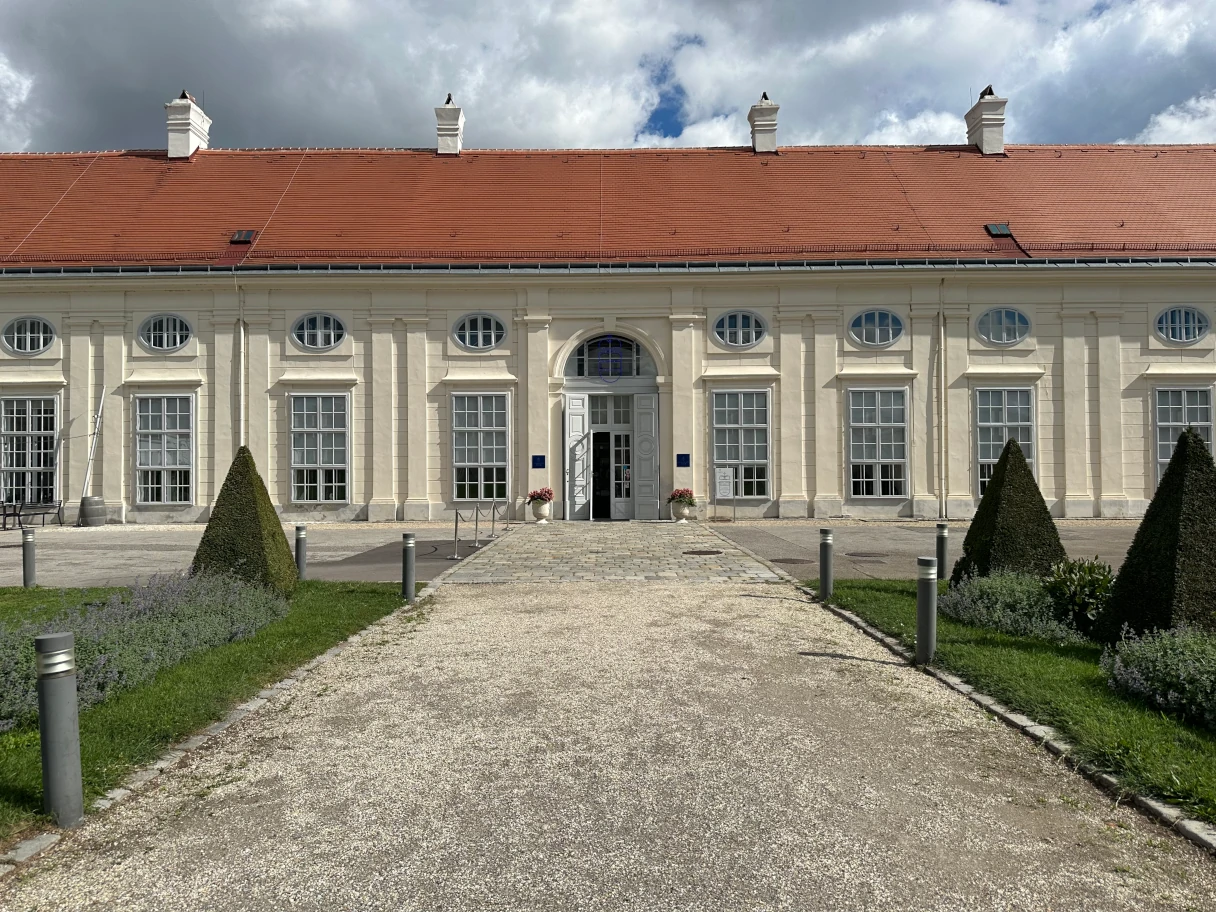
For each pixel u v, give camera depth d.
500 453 21.38
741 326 21.41
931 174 23.95
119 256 21.00
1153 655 5.28
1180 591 6.04
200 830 3.71
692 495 21.05
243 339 21.20
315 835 3.64
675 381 21.31
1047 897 3.10
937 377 21.19
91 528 20.14
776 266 20.92
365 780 4.25
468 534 17.86
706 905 3.04
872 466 21.28
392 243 21.62
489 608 8.98
